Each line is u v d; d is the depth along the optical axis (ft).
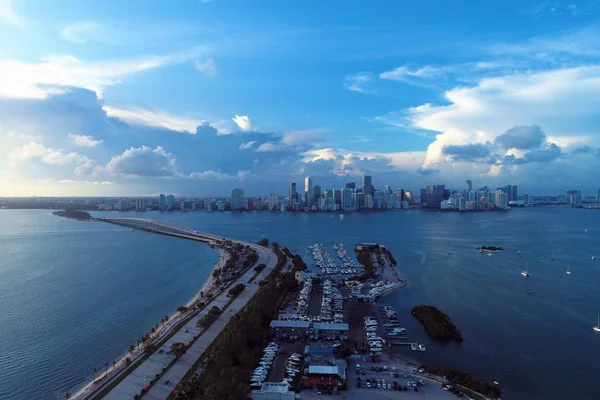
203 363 445.37
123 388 410.31
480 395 395.55
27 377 455.63
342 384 413.18
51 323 620.49
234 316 582.35
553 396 402.52
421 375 437.58
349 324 602.85
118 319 639.76
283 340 536.83
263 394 382.01
